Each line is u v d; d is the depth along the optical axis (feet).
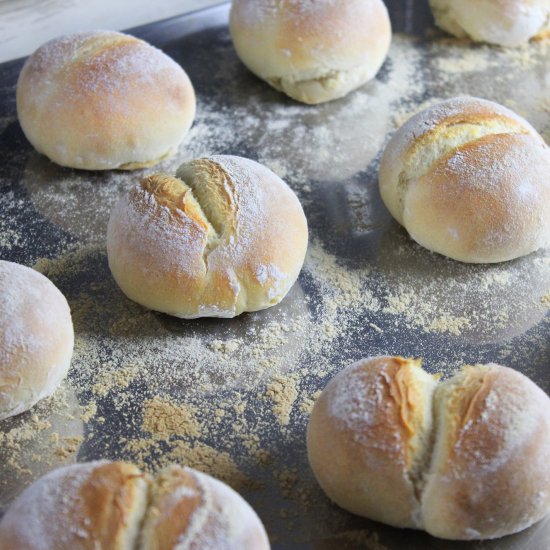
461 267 1.94
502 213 1.88
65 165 2.06
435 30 2.37
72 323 1.83
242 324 1.86
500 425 1.56
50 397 1.77
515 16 2.27
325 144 2.13
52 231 1.98
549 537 1.62
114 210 1.89
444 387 1.62
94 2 2.41
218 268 1.81
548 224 1.91
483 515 1.55
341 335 1.85
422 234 1.93
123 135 2.01
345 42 2.13
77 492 1.50
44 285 1.77
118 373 1.80
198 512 1.49
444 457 1.56
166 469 1.54
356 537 1.63
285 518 1.65
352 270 1.94
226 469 1.71
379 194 2.05
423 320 1.87
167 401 1.77
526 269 1.93
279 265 1.83
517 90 2.24
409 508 1.58
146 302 1.85
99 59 2.03
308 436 1.65
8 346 1.70
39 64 2.04
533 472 1.55
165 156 2.08
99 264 1.94
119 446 1.73
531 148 1.92
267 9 2.15
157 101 2.03
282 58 2.14
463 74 2.27
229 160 1.91
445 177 1.90
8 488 1.69
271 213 1.85
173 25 2.31
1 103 2.18
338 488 1.61
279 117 2.18
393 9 2.41
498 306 1.89
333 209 2.03
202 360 1.82
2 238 1.97
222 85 2.24
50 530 1.48
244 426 1.75
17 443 1.73
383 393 1.60
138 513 1.49
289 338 1.85
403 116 2.19
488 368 1.64
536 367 1.81
